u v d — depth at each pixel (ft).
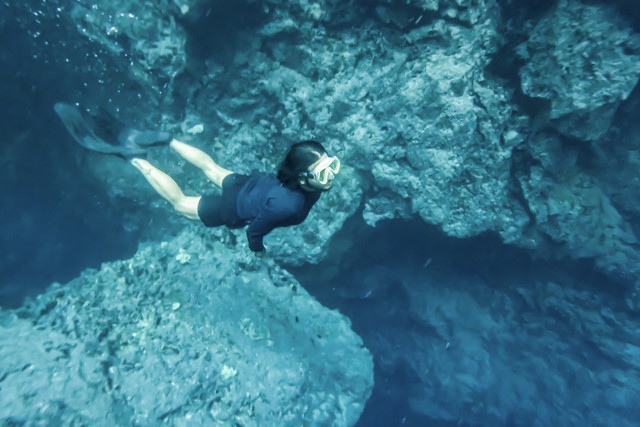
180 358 12.26
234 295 14.20
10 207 22.54
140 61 17.54
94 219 23.95
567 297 24.64
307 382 13.15
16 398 10.41
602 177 22.44
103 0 16.53
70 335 12.07
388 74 17.93
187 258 14.74
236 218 9.20
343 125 18.22
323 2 16.94
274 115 18.97
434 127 17.54
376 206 20.18
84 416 10.62
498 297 26.89
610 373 24.34
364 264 26.37
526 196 19.34
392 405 28.43
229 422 11.57
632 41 16.22
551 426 24.94
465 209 19.25
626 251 21.72
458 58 16.94
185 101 19.08
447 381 27.12
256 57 18.37
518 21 17.56
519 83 18.28
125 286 13.79
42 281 24.67
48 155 21.53
